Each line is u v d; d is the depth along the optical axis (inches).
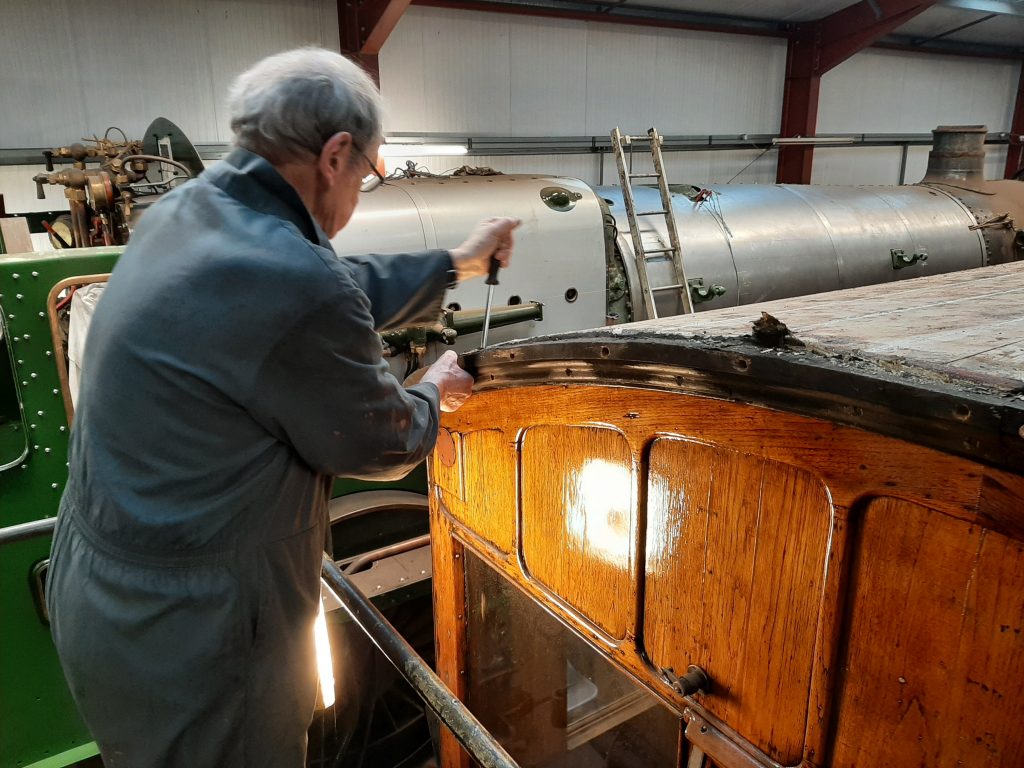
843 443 36.7
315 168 43.1
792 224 180.5
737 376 40.7
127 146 151.6
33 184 244.1
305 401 40.3
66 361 92.7
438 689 50.4
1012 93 542.3
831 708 41.1
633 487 52.4
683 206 171.5
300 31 276.7
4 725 90.6
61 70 241.6
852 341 41.4
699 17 362.6
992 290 69.3
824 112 438.9
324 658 68.6
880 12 358.9
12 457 106.1
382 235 125.0
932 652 35.2
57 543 47.1
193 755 45.0
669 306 160.7
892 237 195.2
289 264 38.5
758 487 42.6
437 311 63.5
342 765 110.3
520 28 319.9
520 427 62.8
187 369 38.9
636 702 64.8
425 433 49.3
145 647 42.5
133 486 40.8
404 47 296.7
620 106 358.0
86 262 86.5
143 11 249.8
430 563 115.0
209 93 267.1
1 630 87.9
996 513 30.8
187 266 39.1
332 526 118.8
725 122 396.5
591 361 51.3
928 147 497.4
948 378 32.5
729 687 47.6
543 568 65.2
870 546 37.1
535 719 76.5
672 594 51.1
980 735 34.0
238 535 42.0
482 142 322.3
